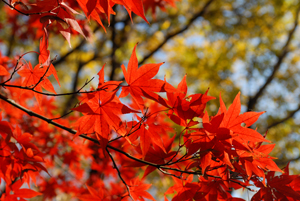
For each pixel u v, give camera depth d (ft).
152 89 4.76
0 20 23.08
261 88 29.40
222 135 4.86
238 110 4.91
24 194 6.29
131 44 29.01
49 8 4.52
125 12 26.27
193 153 5.03
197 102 5.02
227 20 32.12
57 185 12.33
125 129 4.91
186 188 5.78
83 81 32.99
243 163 5.26
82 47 28.40
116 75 24.13
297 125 29.25
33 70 5.50
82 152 10.74
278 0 30.12
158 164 5.76
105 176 13.14
